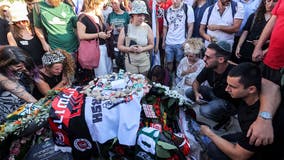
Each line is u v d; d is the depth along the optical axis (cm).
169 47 392
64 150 175
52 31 344
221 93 273
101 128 167
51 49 348
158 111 193
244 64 164
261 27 311
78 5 414
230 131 284
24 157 179
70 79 273
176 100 198
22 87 216
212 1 391
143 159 166
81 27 333
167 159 159
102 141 167
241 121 175
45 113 176
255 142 151
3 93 209
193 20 385
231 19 344
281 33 206
